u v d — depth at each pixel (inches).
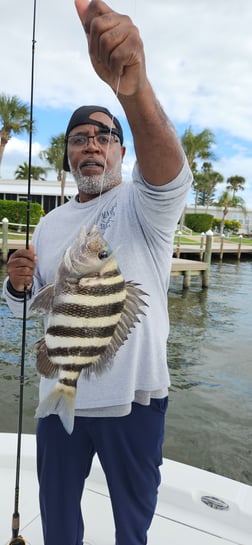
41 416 55.2
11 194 1400.1
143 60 47.5
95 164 73.8
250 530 91.3
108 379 68.7
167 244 72.0
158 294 72.9
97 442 71.6
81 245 54.5
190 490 97.7
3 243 706.2
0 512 96.0
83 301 54.7
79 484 74.9
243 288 681.6
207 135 1574.8
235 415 220.7
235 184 2090.3
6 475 107.6
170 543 87.7
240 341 372.5
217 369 294.0
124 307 59.6
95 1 45.8
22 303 78.7
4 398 222.8
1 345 312.0
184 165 60.2
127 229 70.3
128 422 70.6
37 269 79.9
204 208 2044.8
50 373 57.0
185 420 212.7
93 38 45.8
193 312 496.1
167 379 73.9
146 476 72.6
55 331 55.4
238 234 1936.5
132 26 45.6
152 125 53.8
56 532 74.4
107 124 74.4
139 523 73.5
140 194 64.9
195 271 663.8
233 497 95.7
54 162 1487.5
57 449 73.2
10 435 119.0
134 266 69.0
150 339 70.6
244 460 180.1
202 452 184.7
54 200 1403.8
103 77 49.8
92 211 75.2
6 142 1278.3
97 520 94.0
